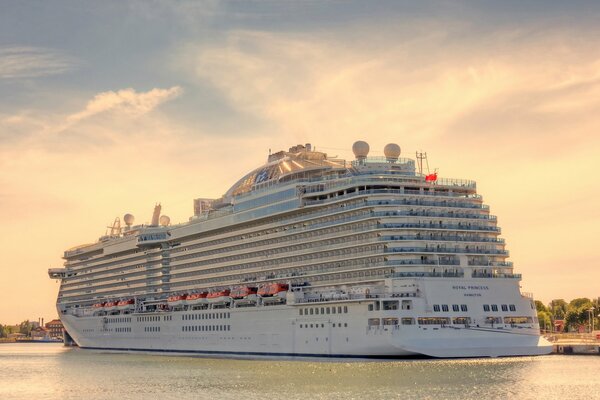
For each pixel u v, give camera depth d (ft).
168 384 418.51
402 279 473.67
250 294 583.58
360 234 501.97
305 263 545.44
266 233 591.78
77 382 451.94
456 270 486.79
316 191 545.44
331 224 522.88
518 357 483.10
